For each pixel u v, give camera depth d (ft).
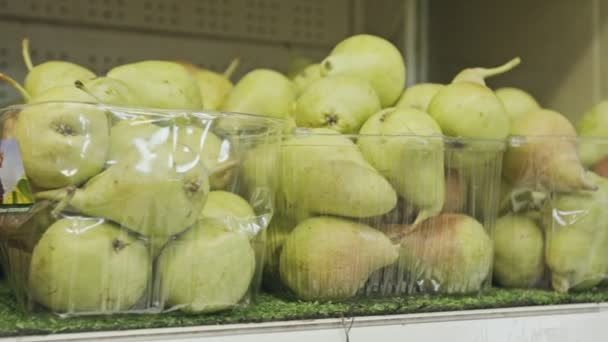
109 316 1.54
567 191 2.14
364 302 1.84
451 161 1.96
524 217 2.19
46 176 1.50
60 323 1.51
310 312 1.71
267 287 1.98
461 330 1.84
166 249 1.57
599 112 2.47
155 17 3.55
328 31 3.91
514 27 3.38
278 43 3.81
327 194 1.82
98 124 1.51
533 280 2.18
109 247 1.51
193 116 1.62
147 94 1.91
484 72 2.41
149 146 1.52
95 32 3.44
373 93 2.10
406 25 3.88
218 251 1.60
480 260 2.00
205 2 3.65
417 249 1.91
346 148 1.83
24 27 3.31
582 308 2.04
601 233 2.15
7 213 1.53
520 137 2.16
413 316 1.80
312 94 2.07
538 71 3.24
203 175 1.57
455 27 3.74
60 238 1.50
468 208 2.01
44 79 1.91
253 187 1.73
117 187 1.50
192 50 3.63
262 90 2.26
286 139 1.88
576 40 3.03
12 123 1.54
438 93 2.10
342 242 1.81
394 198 1.86
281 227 1.90
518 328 1.92
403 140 1.85
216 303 1.61
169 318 1.58
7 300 1.79
